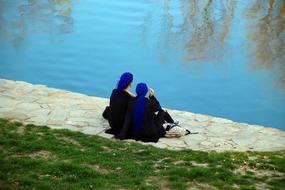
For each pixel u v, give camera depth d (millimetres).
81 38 46750
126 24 50500
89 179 17203
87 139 21797
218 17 53625
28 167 17859
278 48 46000
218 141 23359
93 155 19750
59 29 48344
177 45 46281
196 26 50812
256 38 48344
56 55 42969
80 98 27984
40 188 16172
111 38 47062
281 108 35906
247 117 34656
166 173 18141
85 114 25453
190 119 26359
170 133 23281
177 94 37719
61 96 28000
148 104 22500
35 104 26188
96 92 37250
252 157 20875
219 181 17688
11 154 19172
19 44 44781
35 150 19766
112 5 55812
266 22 52469
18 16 51625
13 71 39656
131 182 17156
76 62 41969
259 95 37875
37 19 50938
